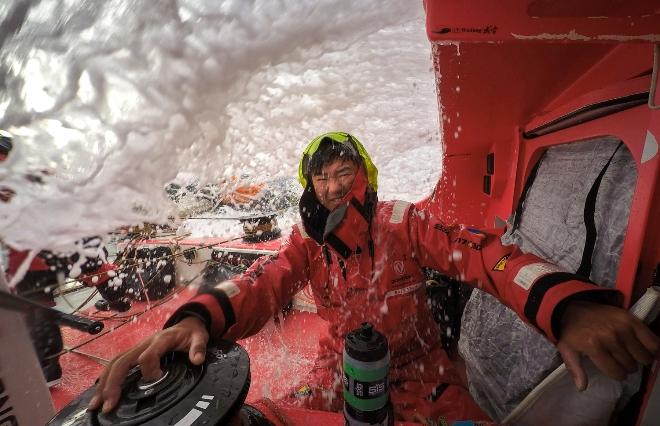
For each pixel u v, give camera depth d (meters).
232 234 2.65
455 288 1.67
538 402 0.79
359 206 1.07
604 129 0.86
